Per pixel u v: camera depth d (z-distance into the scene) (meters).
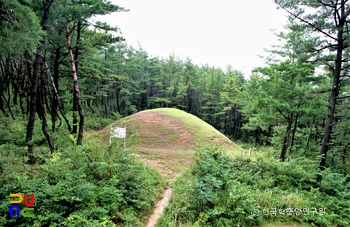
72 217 4.30
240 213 5.71
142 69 38.19
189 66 38.91
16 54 6.64
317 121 17.19
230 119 37.06
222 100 35.09
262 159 9.41
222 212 5.61
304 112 10.97
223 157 7.91
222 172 6.78
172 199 6.88
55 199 4.58
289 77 11.82
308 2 9.09
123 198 5.81
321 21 9.34
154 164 12.01
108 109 33.56
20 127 9.70
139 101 40.72
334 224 6.21
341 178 8.11
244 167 9.07
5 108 12.45
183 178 9.23
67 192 4.86
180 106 39.12
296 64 11.39
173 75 37.34
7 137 8.19
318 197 7.33
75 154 6.69
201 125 20.17
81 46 12.37
